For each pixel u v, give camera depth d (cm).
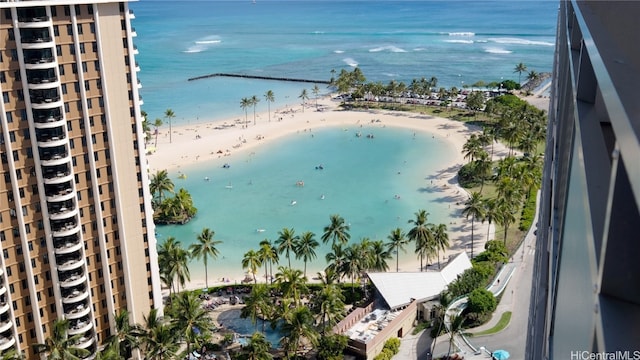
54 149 7994
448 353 9119
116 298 9188
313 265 12825
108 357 7256
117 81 8431
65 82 7956
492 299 10175
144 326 9394
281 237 11444
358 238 14038
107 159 8600
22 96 7688
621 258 731
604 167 964
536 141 18388
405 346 9719
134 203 9044
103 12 8069
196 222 14962
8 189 7844
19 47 7475
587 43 1095
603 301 741
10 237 8000
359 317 9994
